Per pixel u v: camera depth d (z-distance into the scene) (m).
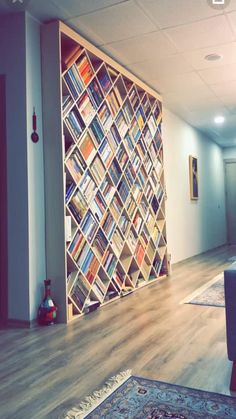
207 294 3.55
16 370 1.95
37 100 2.89
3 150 2.87
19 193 2.78
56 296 2.85
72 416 1.47
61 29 2.89
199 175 7.05
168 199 5.52
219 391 1.64
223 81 4.38
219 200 8.49
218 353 2.10
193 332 2.48
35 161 2.84
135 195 4.02
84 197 3.11
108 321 2.82
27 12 2.80
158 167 4.68
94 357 2.09
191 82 4.39
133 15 2.85
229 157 8.88
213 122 6.47
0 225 2.87
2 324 2.80
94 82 3.33
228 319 1.70
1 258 2.86
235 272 1.71
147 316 2.91
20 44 2.80
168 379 1.78
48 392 1.69
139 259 4.05
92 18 2.89
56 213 2.87
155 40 3.29
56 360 2.07
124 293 3.65
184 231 6.12
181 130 6.18
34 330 2.65
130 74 3.97
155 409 1.50
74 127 3.03
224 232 8.82
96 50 3.32
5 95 2.86
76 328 2.67
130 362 2.00
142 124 4.26
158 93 4.76
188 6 2.75
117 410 1.50
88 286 3.12
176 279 4.47
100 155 3.36
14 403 1.60
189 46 3.43
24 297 2.74
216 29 3.12
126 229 3.84
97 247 3.35
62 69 2.95
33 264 2.78
